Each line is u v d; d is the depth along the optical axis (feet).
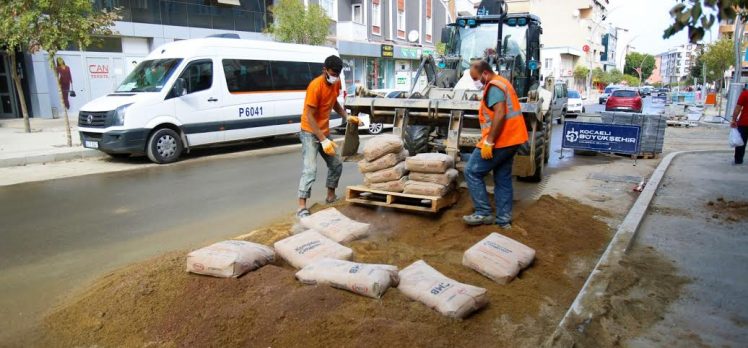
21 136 45.55
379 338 10.43
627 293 13.79
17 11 36.81
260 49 42.24
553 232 18.51
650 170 33.53
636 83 299.38
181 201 24.56
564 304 13.25
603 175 31.24
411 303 12.01
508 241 15.48
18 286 14.64
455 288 12.27
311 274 12.73
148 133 34.83
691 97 143.13
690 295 13.83
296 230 17.84
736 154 34.91
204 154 40.16
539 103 23.72
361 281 12.06
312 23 65.10
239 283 12.71
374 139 20.38
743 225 20.36
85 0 37.55
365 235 17.10
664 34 9.26
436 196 19.19
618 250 16.79
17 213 22.41
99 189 27.25
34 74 57.47
